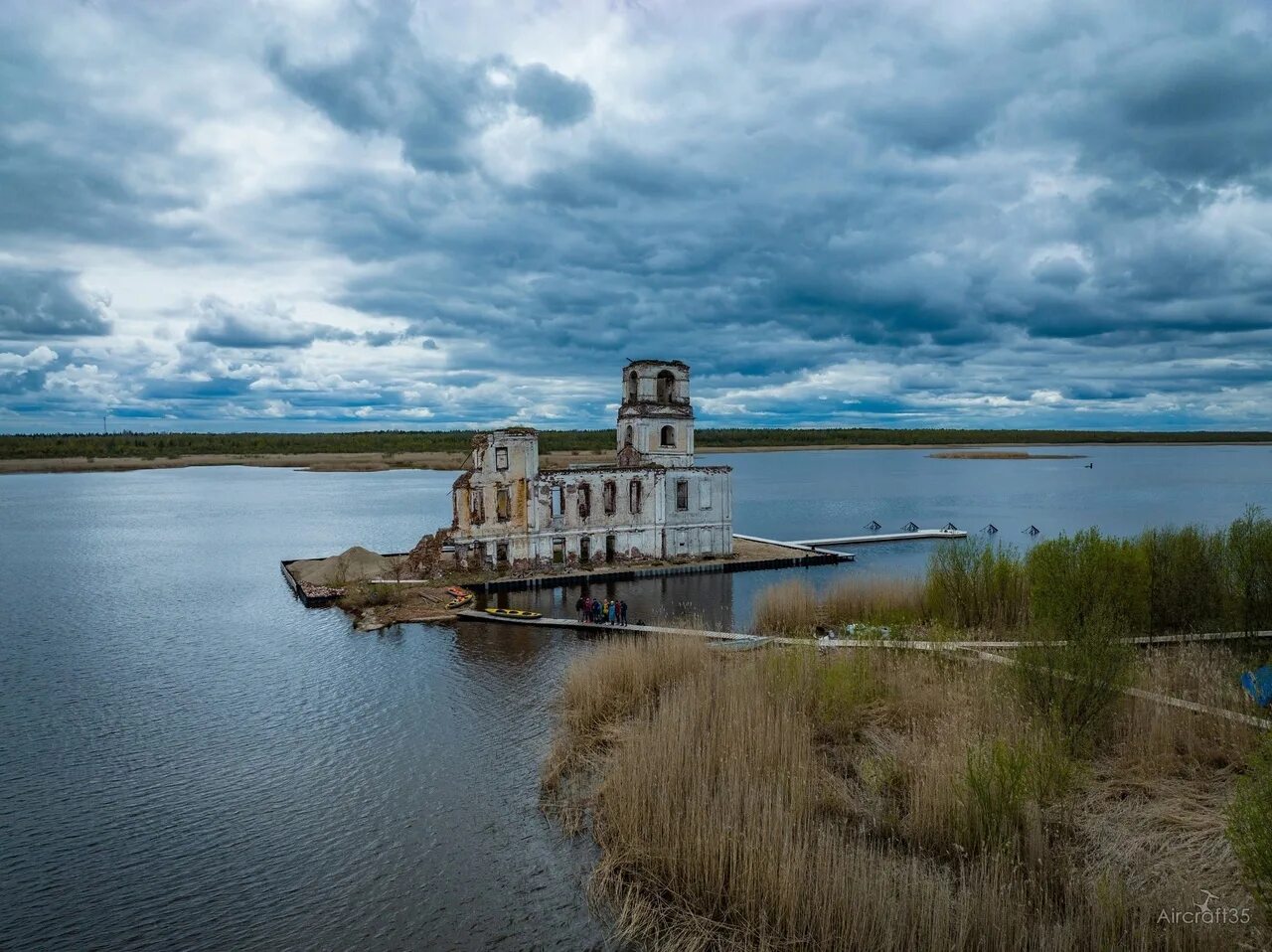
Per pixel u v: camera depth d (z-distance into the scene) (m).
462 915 18.95
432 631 44.44
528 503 60.50
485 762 26.92
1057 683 24.78
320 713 31.92
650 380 66.00
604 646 34.62
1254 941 15.04
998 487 152.00
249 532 94.06
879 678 29.45
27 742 29.31
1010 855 18.62
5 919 19.09
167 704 33.31
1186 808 20.70
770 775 21.94
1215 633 36.47
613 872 20.09
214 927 18.73
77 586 60.59
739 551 71.19
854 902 16.70
